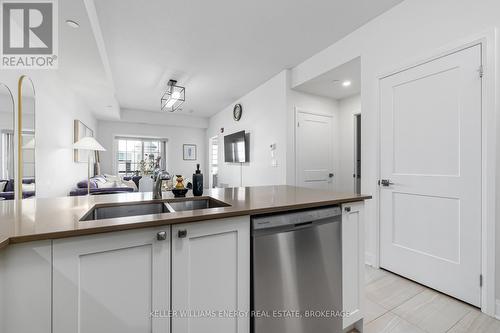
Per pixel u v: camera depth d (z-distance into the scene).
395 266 2.17
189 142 7.50
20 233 0.72
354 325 1.51
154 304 0.90
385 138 2.25
